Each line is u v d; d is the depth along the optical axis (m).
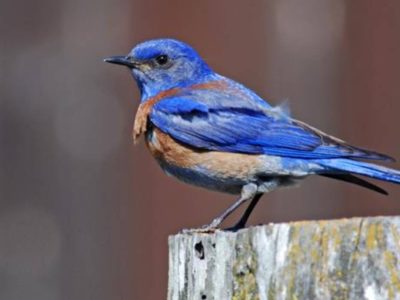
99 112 15.83
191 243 9.73
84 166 15.70
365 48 15.63
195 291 9.66
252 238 8.97
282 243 8.76
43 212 15.63
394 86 15.49
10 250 15.56
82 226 15.52
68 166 15.73
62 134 15.84
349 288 8.48
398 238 8.47
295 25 15.77
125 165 15.59
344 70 15.66
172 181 15.24
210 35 15.70
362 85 15.60
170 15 15.77
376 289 8.44
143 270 15.20
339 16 15.74
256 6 15.77
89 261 15.38
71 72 15.96
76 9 16.06
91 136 15.80
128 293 15.21
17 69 16.00
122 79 15.89
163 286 15.14
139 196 15.38
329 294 8.51
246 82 15.66
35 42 16.06
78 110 15.87
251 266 8.97
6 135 15.84
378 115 15.50
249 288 8.97
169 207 15.22
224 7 15.73
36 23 16.06
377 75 15.56
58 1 16.09
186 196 15.18
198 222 15.11
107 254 15.38
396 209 15.07
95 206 15.52
